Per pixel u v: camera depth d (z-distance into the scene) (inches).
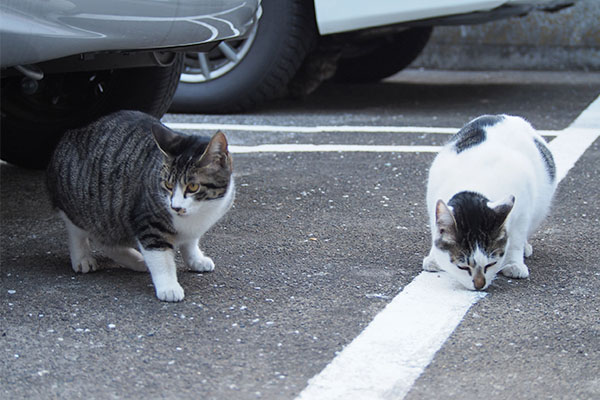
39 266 143.6
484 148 145.0
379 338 112.2
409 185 201.9
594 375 101.7
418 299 127.9
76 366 103.3
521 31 448.1
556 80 401.4
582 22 438.0
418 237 161.9
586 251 153.6
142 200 128.5
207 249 152.9
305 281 135.8
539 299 128.9
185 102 293.9
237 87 288.8
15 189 195.9
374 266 144.3
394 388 97.7
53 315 120.2
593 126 271.9
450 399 95.3
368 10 267.6
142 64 162.7
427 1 262.2
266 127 272.8
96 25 129.2
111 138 137.9
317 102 334.3
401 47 381.4
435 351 108.3
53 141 198.8
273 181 204.1
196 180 126.0
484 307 125.1
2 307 123.0
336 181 205.0
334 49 328.8
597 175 209.8
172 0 139.8
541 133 260.1
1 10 116.7
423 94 358.9
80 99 195.0
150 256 128.5
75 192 138.2
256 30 283.0
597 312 123.1
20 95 189.6
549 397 96.0
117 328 115.6
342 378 100.2
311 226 168.1
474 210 131.0
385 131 268.5
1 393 95.8
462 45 458.9
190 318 119.6
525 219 140.5
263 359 105.5
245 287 132.9
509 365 104.3
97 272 141.7
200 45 158.4
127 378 100.0
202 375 101.0
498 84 389.7
